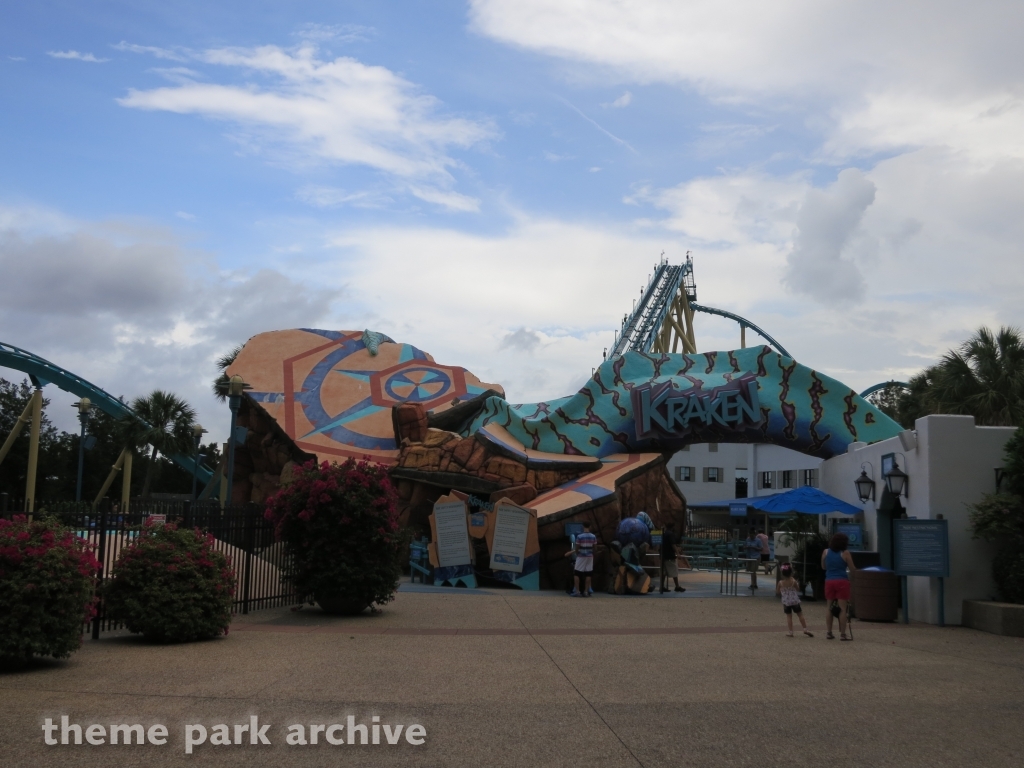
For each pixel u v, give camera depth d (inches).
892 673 508.1
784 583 688.4
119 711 383.6
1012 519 750.5
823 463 1294.3
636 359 1574.8
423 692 436.8
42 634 487.2
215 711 386.9
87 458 3449.8
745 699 430.0
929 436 809.5
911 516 850.1
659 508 1509.6
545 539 1186.6
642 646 613.6
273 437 1831.9
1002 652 603.8
